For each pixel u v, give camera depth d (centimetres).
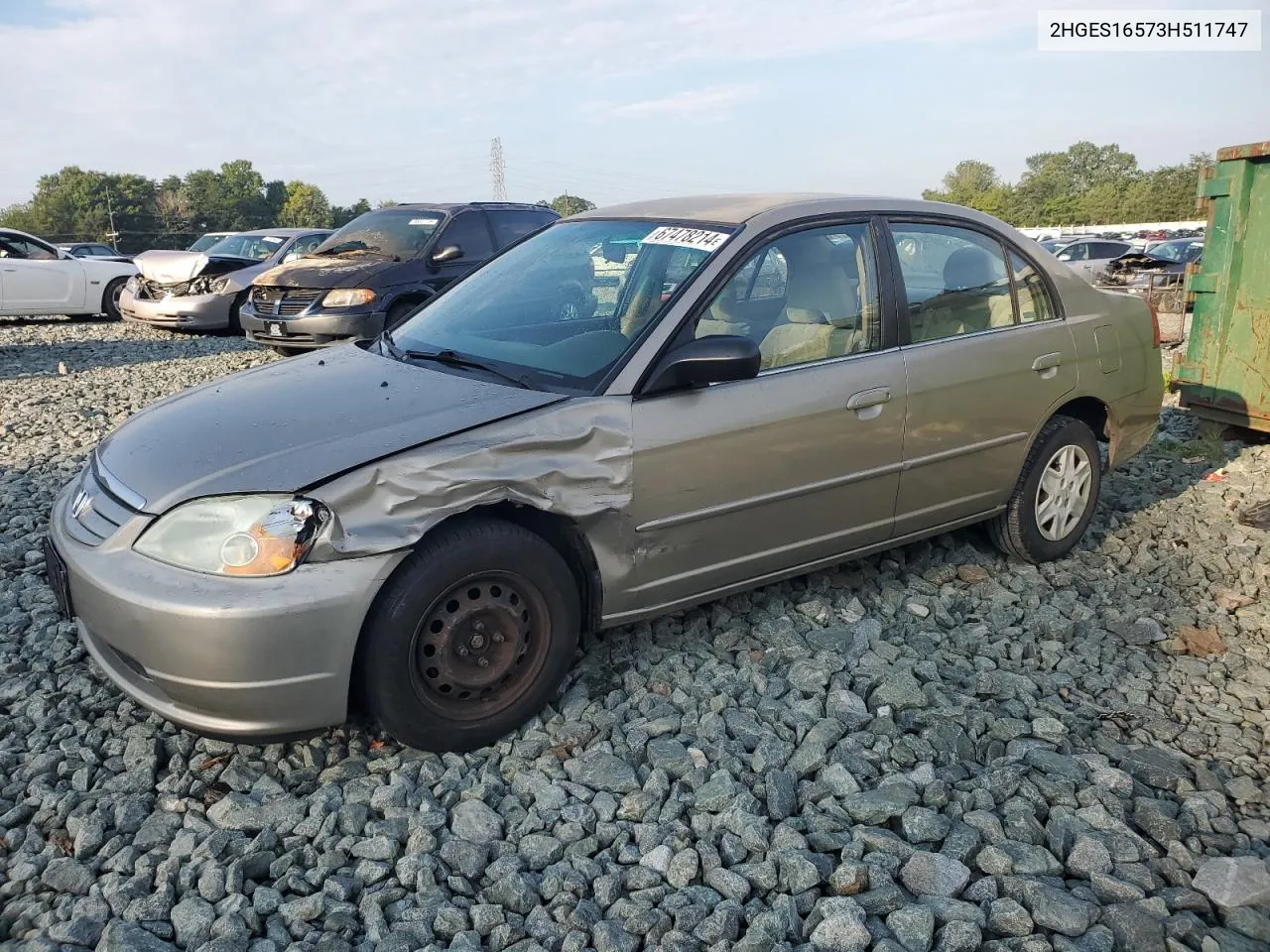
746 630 386
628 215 405
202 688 264
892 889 244
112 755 303
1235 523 519
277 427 301
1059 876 257
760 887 248
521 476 294
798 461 352
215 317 1310
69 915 236
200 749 304
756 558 356
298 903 238
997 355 411
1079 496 461
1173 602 424
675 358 318
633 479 315
